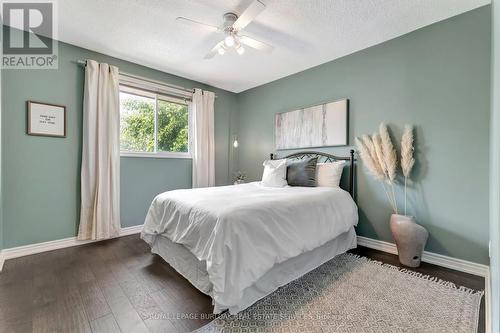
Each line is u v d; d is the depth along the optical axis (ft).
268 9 6.78
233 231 4.84
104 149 9.30
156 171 11.21
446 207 7.17
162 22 7.47
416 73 7.75
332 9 6.77
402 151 7.60
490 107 6.33
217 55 9.64
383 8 6.71
